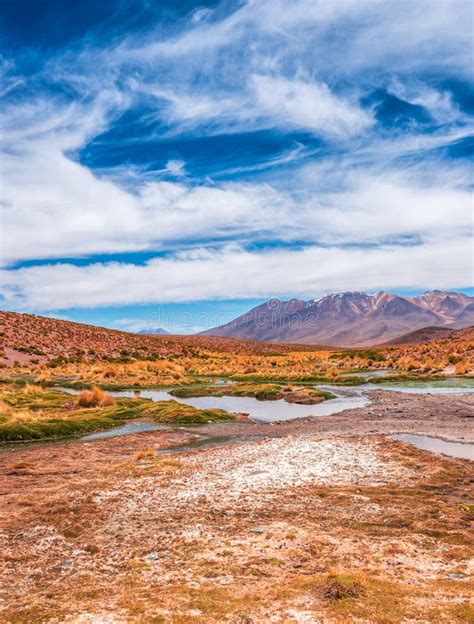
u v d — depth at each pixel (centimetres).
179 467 2191
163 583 1066
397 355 8769
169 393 5331
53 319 11775
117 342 10825
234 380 6519
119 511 1596
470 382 5147
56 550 1293
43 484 1956
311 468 2088
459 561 1134
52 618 898
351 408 3941
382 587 971
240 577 1078
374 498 1655
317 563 1131
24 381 5941
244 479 1948
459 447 2427
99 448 2714
